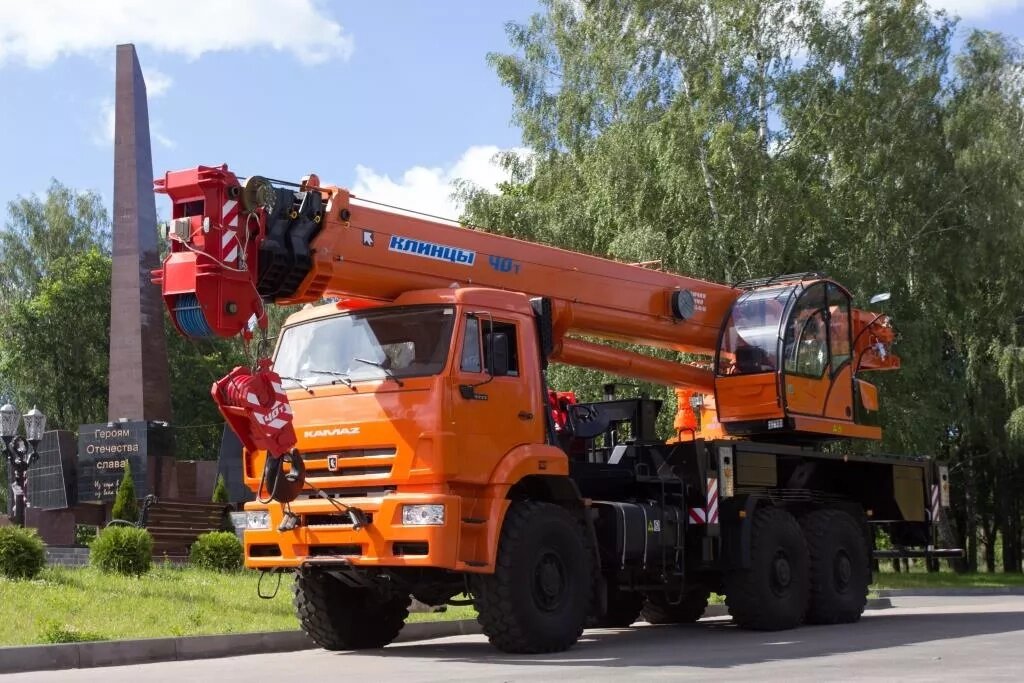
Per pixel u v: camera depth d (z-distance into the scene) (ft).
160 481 107.55
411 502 32.12
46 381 182.50
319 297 35.01
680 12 103.50
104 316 184.55
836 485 50.47
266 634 37.99
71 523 100.32
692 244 97.60
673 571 40.91
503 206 109.29
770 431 46.68
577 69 109.09
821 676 25.77
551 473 34.76
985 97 117.70
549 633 33.53
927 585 102.32
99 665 32.94
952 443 139.64
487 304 34.71
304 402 34.99
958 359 127.65
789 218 97.60
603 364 44.88
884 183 102.89
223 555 64.75
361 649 37.96
